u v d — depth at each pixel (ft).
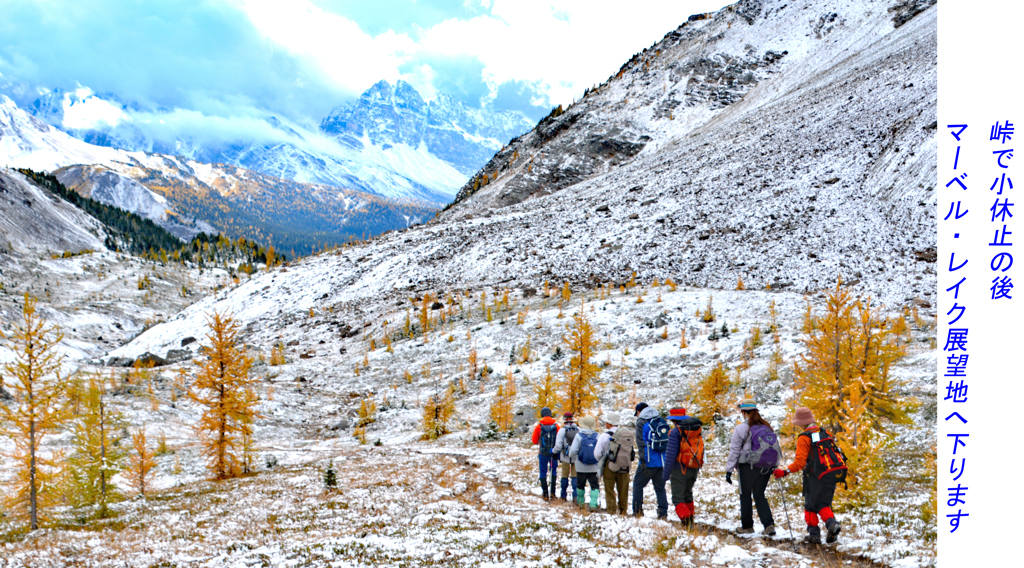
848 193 226.79
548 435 46.85
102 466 65.67
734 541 30.22
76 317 633.61
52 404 59.77
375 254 344.28
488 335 198.39
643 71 573.74
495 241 300.20
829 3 549.95
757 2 606.96
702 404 93.61
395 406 155.22
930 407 67.82
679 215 260.42
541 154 487.20
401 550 29.99
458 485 57.57
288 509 47.75
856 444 38.75
